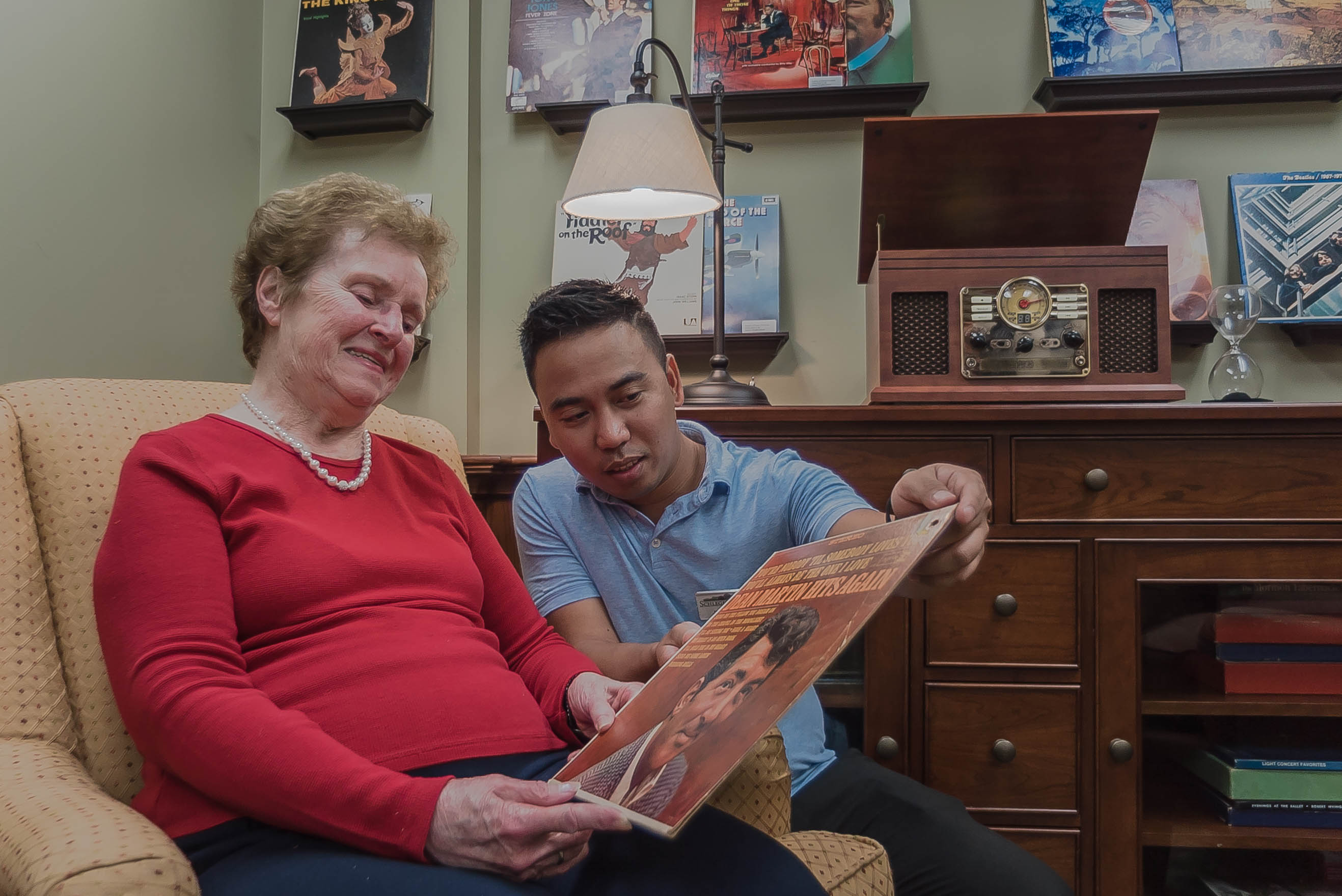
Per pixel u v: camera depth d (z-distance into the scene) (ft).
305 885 2.22
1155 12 6.90
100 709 3.22
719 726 2.27
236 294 3.43
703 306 7.20
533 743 2.94
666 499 4.11
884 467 4.98
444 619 3.10
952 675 4.92
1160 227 6.85
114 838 2.13
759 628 2.70
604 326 3.64
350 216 3.25
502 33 7.68
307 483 3.14
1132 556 4.86
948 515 2.48
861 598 2.36
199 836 2.51
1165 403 5.00
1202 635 4.86
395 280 3.29
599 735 2.77
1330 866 4.79
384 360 3.29
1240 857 4.83
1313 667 4.81
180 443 2.94
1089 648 4.86
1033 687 4.86
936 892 3.74
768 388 7.29
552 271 7.47
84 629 3.26
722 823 2.67
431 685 2.84
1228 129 6.95
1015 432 4.92
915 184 5.70
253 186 7.69
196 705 2.38
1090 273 5.30
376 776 2.31
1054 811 4.84
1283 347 6.76
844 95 7.04
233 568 2.81
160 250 6.57
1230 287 5.81
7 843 2.21
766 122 7.34
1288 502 4.78
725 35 7.25
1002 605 4.86
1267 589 4.83
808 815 4.01
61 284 5.71
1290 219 6.76
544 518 4.27
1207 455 4.83
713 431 5.04
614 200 6.26
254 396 3.35
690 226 7.31
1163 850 4.87
